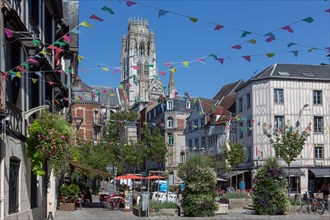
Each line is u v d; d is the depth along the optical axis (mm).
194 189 20562
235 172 41938
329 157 41562
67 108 29438
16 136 13750
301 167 40469
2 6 12133
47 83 19391
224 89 60281
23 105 14633
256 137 41969
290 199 24391
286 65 43562
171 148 65562
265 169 21875
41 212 17047
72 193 25062
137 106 92688
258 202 21500
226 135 48250
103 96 95000
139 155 54750
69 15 29953
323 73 43375
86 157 40469
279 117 41500
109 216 21312
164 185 42031
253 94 42688
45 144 14734
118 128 63094
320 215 21188
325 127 38562
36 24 16812
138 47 145625
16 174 14039
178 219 19469
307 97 42000
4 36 12531
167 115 66562
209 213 20578
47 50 19125
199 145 55125
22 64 12531
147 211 21031
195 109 57594
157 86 125625
